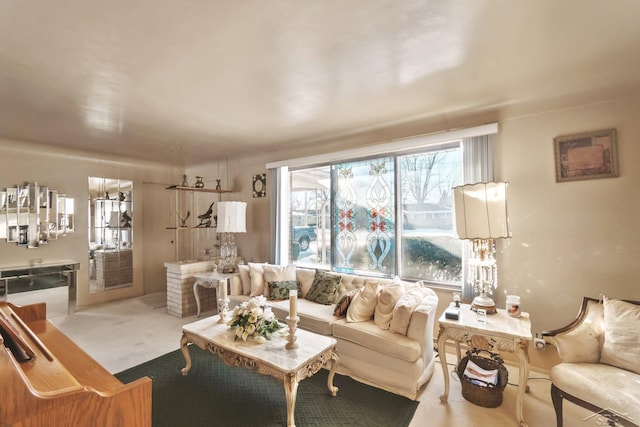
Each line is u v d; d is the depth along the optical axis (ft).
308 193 14.35
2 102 8.50
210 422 6.50
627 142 7.69
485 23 5.17
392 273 11.67
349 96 8.21
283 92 7.98
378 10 4.81
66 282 13.96
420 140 10.59
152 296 17.22
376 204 12.14
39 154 13.87
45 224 13.96
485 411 6.86
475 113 9.30
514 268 9.04
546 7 4.75
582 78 7.13
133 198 17.21
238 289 12.30
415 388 7.32
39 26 5.12
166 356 9.46
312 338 7.48
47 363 4.33
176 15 4.88
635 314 6.14
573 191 8.30
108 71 6.77
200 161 17.30
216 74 6.97
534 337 8.69
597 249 7.98
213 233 17.80
